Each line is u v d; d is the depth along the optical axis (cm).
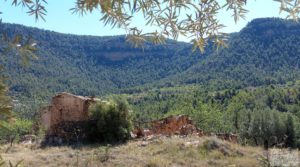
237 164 1708
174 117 3041
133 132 2744
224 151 1956
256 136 3941
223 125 4991
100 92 14212
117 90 15088
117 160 1766
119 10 180
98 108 2602
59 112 2716
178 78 15262
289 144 3884
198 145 2045
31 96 5916
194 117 4862
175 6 188
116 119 2556
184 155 1905
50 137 2600
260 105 7475
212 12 196
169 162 1739
